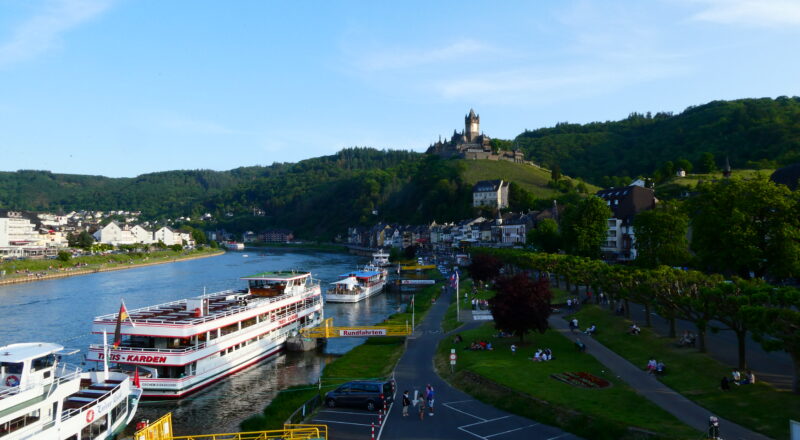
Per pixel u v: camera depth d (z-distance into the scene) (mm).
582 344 59344
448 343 69312
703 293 47125
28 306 114438
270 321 72500
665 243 92688
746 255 66250
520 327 62375
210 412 50094
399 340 77688
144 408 51781
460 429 38656
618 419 36719
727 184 75188
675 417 36938
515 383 46688
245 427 44000
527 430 38250
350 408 44594
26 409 34719
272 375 63031
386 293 142875
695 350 52406
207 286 150500
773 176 112000
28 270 176500
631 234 144125
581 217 123125
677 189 196375
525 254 118125
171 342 57156
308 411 43938
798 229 65062
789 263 63656
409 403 43938
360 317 103938
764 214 68188
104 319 59188
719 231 71188
